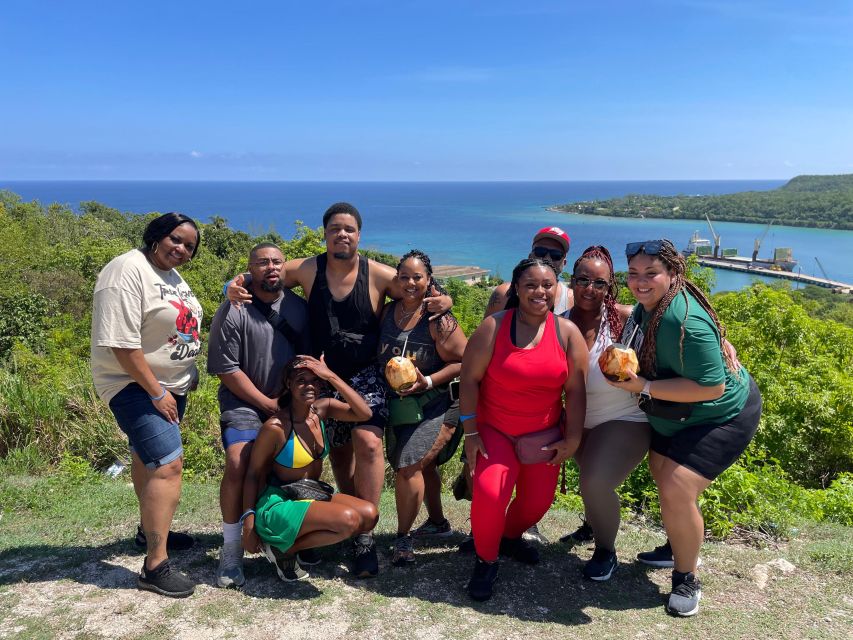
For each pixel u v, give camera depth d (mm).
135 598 3215
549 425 3523
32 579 3402
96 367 3244
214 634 2955
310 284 3818
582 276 3586
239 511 3459
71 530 4230
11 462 5898
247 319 3553
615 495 3541
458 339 3727
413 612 3240
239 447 3459
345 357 3830
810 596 3549
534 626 3170
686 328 3076
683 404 3203
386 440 3822
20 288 23797
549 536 4379
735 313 11547
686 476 3230
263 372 3590
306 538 3350
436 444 3709
